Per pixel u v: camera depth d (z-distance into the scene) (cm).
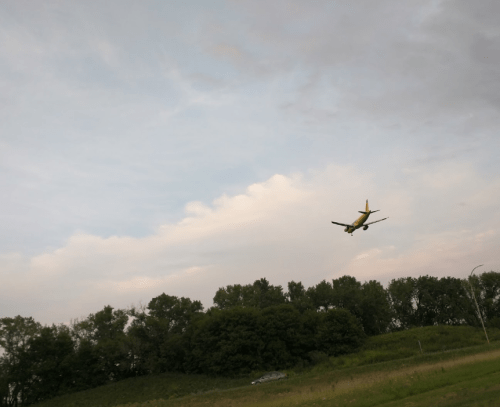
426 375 3222
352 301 11788
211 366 8212
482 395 2033
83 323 10156
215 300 12325
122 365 8706
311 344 9006
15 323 8650
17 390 8206
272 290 12600
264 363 8556
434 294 13388
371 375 4284
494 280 12544
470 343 8344
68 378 8544
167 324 9756
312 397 3002
